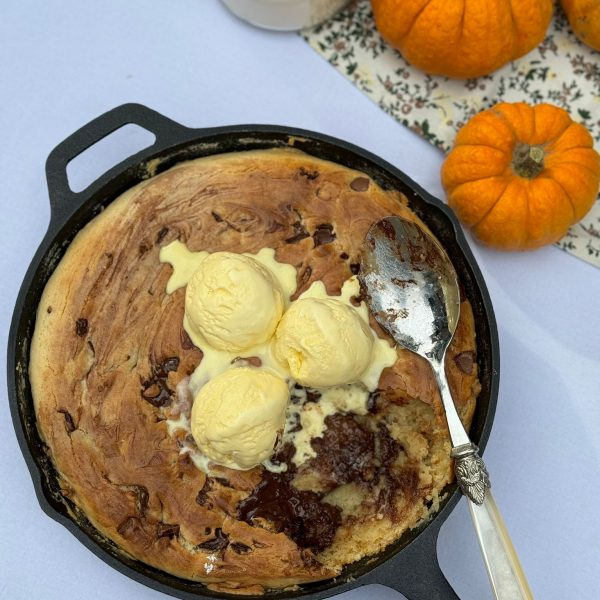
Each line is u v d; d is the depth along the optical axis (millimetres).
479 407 751
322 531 732
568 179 782
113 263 748
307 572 726
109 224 755
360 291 738
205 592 729
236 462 710
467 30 784
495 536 710
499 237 799
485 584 787
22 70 832
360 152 763
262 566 721
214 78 836
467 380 749
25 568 784
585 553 794
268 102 834
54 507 727
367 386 727
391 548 733
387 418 741
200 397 707
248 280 705
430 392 730
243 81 837
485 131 785
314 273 740
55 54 834
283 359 709
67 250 761
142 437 725
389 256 747
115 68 834
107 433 729
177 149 767
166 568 728
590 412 808
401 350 733
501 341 815
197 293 712
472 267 750
